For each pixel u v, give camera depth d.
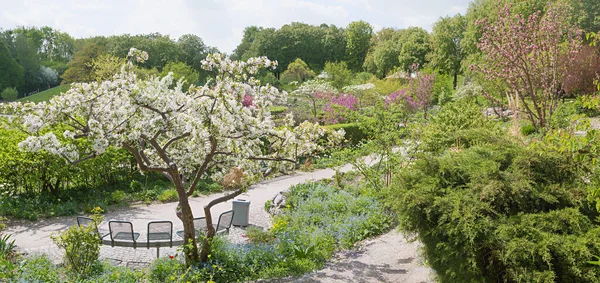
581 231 4.10
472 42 31.27
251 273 6.55
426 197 4.99
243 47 74.56
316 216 9.28
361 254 7.19
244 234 9.21
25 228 9.88
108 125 6.28
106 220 10.58
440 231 4.84
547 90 12.54
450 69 40.47
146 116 6.70
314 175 15.46
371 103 28.25
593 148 3.73
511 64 12.58
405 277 5.98
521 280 4.04
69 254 6.41
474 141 6.42
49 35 77.00
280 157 7.79
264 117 7.70
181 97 6.88
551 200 4.48
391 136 10.38
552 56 12.66
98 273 6.43
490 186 4.69
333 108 22.91
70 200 12.02
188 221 6.75
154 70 39.00
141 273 6.42
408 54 45.59
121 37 56.41
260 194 13.18
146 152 7.96
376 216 8.74
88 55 41.31
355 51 59.97
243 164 7.89
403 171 5.72
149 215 11.25
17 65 56.38
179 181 6.71
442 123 9.85
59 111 6.15
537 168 4.90
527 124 13.42
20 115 6.16
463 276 4.68
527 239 4.15
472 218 4.46
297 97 28.45
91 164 12.59
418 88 26.16
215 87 6.87
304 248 7.21
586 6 22.80
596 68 15.49
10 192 11.59
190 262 6.69
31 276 5.73
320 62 62.41
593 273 3.65
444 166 5.30
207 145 6.80
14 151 11.41
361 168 11.02
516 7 22.38
